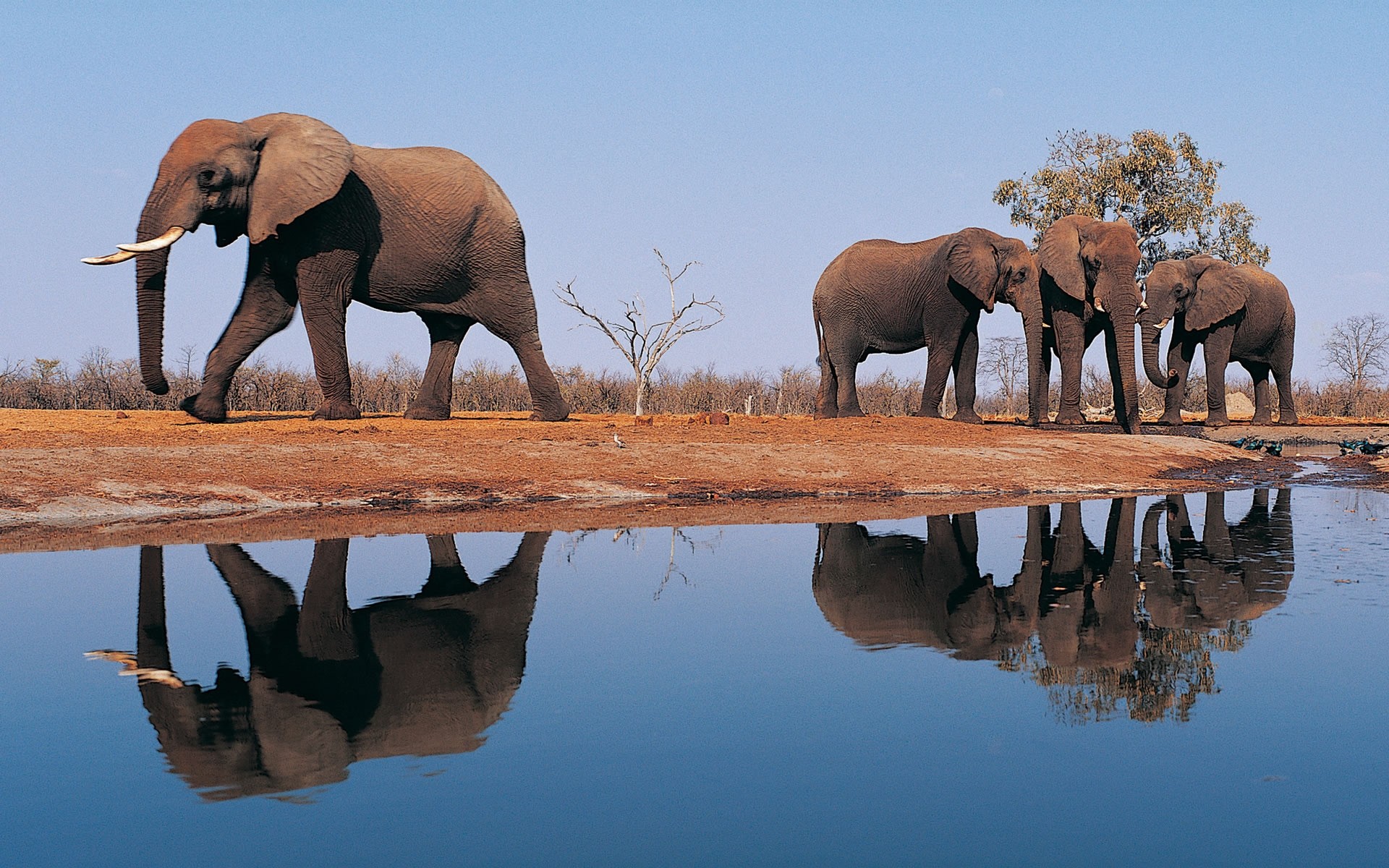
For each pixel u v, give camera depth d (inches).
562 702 241.0
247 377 1190.3
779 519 554.3
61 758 203.9
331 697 242.4
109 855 163.3
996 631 309.1
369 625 311.3
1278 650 286.8
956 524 539.5
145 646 285.1
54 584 364.5
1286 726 225.5
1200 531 515.2
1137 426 997.2
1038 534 503.8
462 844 167.9
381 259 826.8
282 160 770.2
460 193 844.0
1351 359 2417.6
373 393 1370.6
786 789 190.9
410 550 442.0
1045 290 1061.1
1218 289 1132.5
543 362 916.0
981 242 986.1
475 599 347.9
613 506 610.9
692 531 507.5
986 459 788.0
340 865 159.8
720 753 208.1
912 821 177.6
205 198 754.2
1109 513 589.6
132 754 206.7
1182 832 173.3
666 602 347.6
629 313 1138.0
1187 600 350.9
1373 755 207.8
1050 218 1610.5
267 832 172.4
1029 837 170.7
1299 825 175.5
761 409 1680.6
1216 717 232.1
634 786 192.4
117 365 1320.1
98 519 534.9
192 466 623.8
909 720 230.4
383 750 209.9
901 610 336.8
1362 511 601.6
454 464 682.2
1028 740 215.9
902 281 1031.0
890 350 1069.1
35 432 703.1
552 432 815.7
